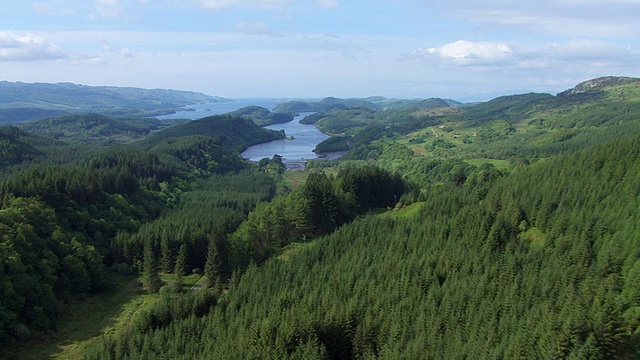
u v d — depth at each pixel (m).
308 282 113.19
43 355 112.19
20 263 122.88
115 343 104.50
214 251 144.00
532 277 96.31
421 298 98.88
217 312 105.69
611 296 79.75
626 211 116.06
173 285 142.38
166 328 105.00
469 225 127.00
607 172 145.25
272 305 102.06
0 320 110.81
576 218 120.38
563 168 160.75
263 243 163.75
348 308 91.19
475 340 79.00
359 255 125.88
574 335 70.56
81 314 132.12
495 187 170.75
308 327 87.06
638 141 153.00
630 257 95.50
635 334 74.88
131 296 144.00
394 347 79.06
